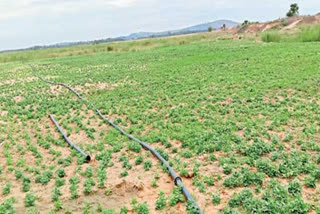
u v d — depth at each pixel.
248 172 8.13
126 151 10.50
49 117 14.81
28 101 18.23
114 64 32.75
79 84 22.58
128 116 13.91
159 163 9.30
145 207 7.19
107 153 10.29
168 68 26.09
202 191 7.71
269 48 31.61
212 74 21.42
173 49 42.41
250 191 7.38
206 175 8.40
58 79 25.69
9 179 9.28
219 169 8.70
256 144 9.69
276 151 9.41
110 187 8.25
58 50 61.03
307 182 7.68
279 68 20.80
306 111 12.54
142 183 8.17
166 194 7.79
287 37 40.38
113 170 9.28
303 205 6.70
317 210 6.67
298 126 11.24
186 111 13.84
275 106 13.50
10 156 10.73
